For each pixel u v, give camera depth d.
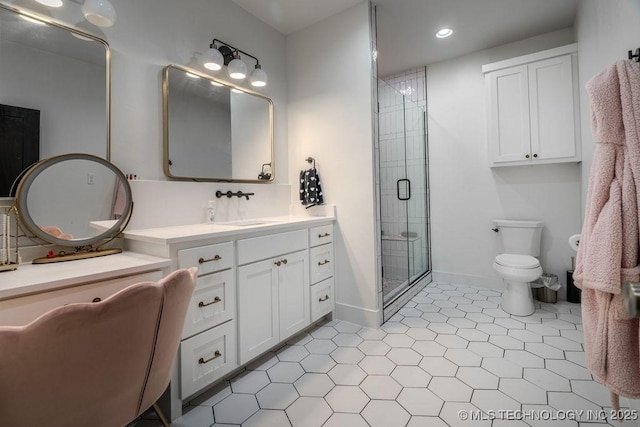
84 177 1.45
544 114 2.51
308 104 2.52
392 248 2.84
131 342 0.82
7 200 1.26
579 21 2.28
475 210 3.08
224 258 1.52
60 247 1.39
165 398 1.31
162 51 1.79
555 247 2.71
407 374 1.62
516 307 2.36
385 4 2.25
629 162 0.91
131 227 1.61
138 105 1.67
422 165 3.33
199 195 1.95
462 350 1.85
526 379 1.55
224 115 2.12
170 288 0.90
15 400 0.68
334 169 2.38
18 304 0.92
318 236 2.19
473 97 3.04
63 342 0.69
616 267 0.90
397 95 2.91
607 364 0.94
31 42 1.33
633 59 1.19
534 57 2.53
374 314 2.20
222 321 1.49
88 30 1.49
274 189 2.48
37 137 1.33
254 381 1.59
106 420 0.83
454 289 3.04
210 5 2.05
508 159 2.68
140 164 1.68
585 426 1.23
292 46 2.61
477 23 2.52
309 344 1.98
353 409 1.37
